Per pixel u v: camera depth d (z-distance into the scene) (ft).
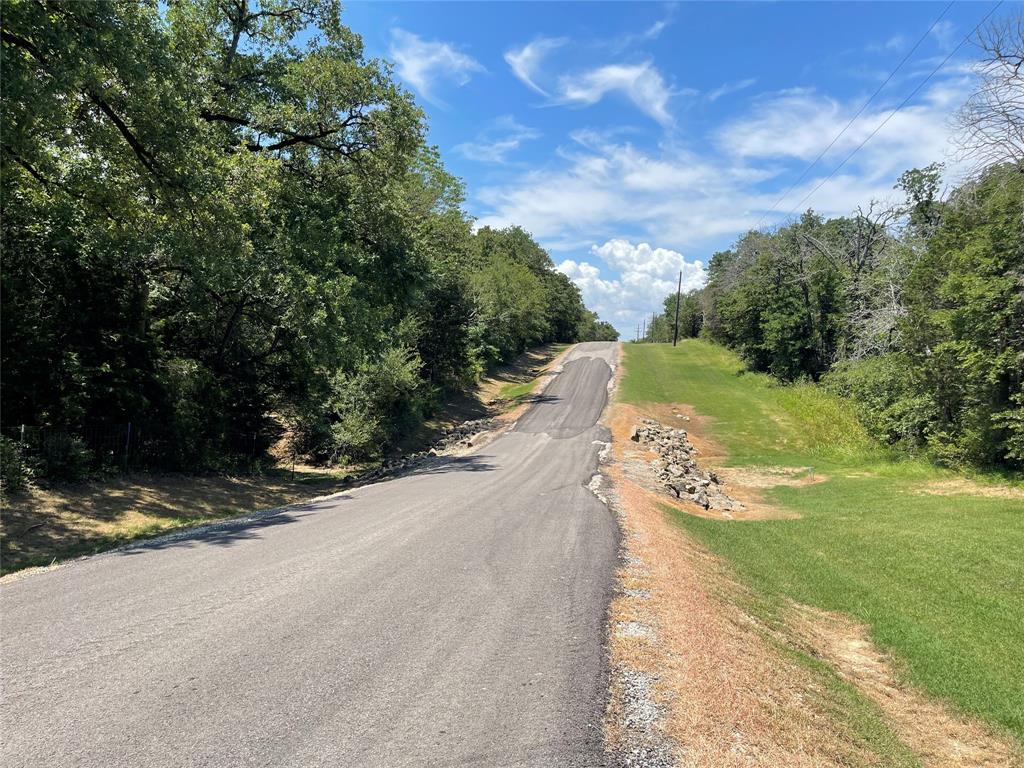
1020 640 27.09
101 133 39.52
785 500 66.03
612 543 31.04
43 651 15.16
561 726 12.46
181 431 57.00
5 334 42.47
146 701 12.64
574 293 374.43
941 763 17.43
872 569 37.32
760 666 18.80
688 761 11.88
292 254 57.62
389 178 67.56
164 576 22.20
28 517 36.29
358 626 17.46
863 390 99.50
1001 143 64.18
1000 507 51.72
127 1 38.42
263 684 13.61
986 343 63.82
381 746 11.30
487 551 27.48
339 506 39.91
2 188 39.27
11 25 32.50
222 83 57.72
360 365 83.61
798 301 146.82
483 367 168.25
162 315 61.82
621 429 99.96
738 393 141.28
